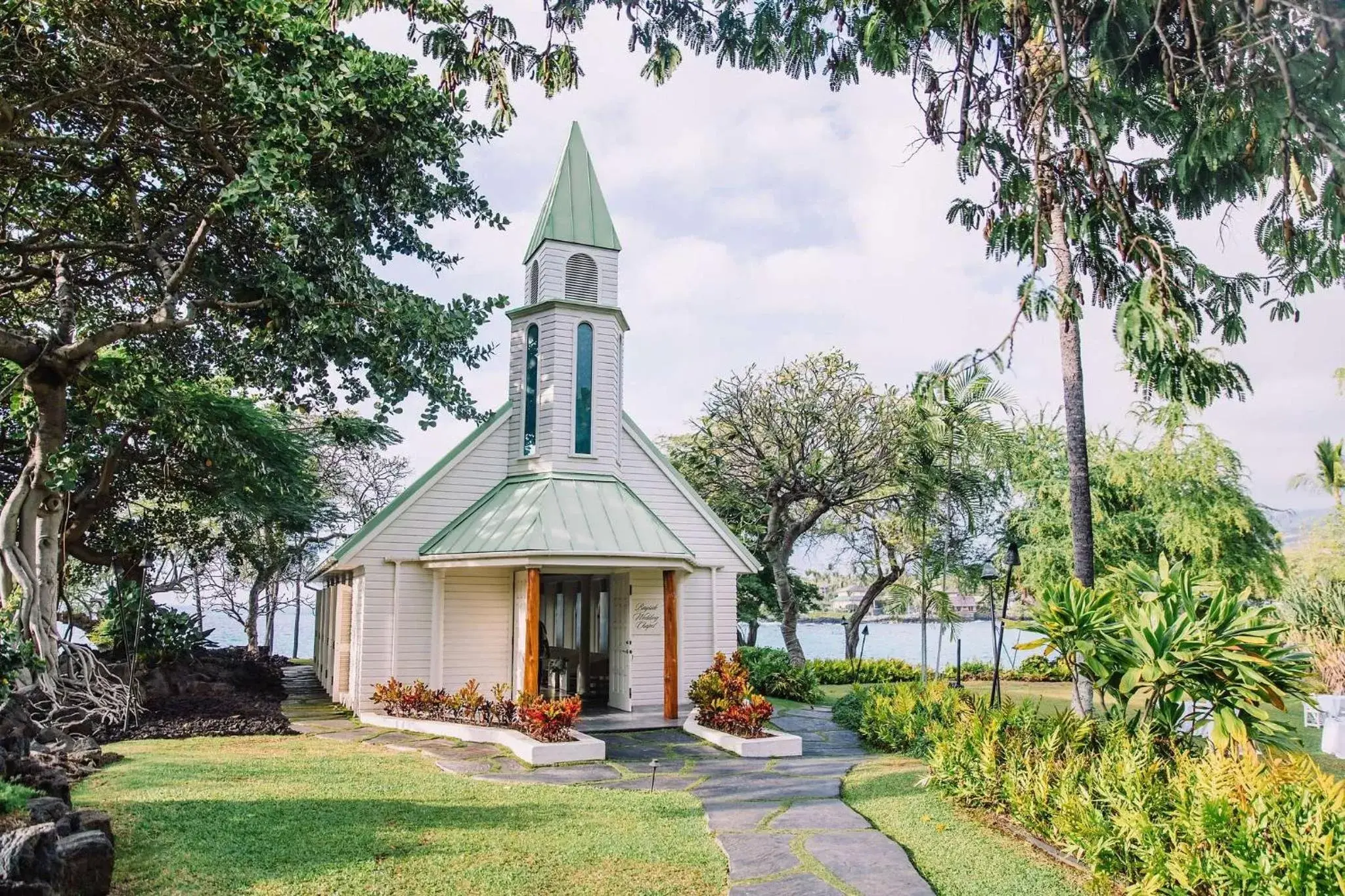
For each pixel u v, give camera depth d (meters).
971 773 7.92
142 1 9.16
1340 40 4.08
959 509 22.34
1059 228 7.03
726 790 8.99
